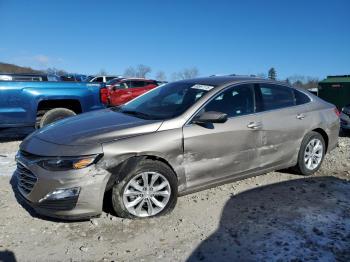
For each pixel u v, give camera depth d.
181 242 3.90
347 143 8.91
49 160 3.96
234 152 4.94
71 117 5.15
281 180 5.79
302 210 4.70
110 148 4.05
